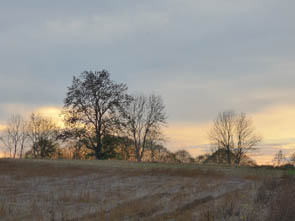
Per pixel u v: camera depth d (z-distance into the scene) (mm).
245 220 12500
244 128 69625
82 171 30906
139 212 14352
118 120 51906
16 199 17656
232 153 70812
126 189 20922
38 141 73125
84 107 51375
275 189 18594
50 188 21656
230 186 21500
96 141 52031
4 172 29734
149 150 70062
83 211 14758
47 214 14320
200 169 30750
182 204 15867
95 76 52500
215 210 14250
